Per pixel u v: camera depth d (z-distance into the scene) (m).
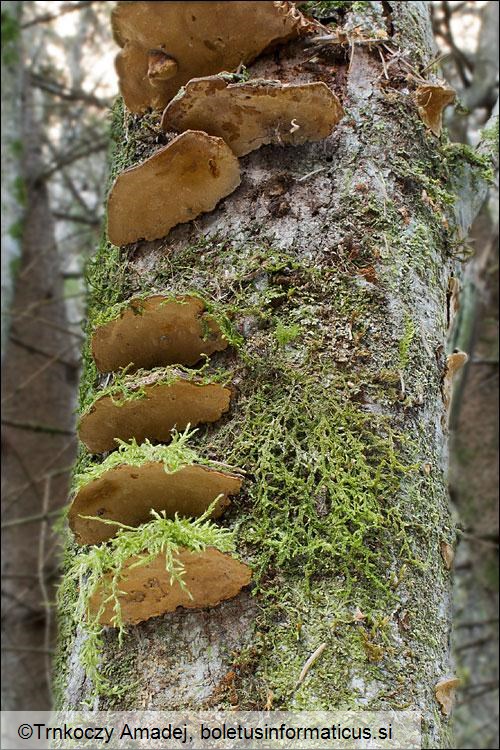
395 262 0.75
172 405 0.71
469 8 2.17
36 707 1.97
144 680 0.67
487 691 1.76
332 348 0.72
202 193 0.76
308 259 0.75
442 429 0.75
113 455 0.69
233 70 0.79
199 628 0.68
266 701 0.66
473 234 1.83
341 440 0.70
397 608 0.68
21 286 2.27
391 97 0.80
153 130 0.81
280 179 0.77
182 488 0.69
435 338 0.75
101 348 0.74
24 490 2.06
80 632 0.71
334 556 0.68
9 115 1.61
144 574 0.67
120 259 0.79
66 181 2.54
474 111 1.87
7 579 2.07
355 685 0.66
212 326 0.73
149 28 0.76
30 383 2.24
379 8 0.84
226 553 0.67
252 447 0.70
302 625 0.67
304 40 0.80
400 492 0.70
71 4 2.01
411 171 0.79
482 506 1.88
